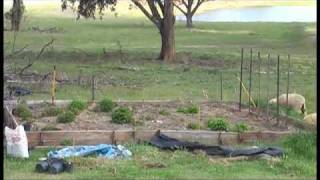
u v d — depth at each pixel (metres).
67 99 17.52
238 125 13.41
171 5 30.56
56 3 78.38
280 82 22.83
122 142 12.29
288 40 42.03
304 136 11.88
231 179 9.74
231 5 87.38
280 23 59.19
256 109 15.70
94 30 49.16
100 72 25.17
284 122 14.24
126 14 68.62
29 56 29.56
